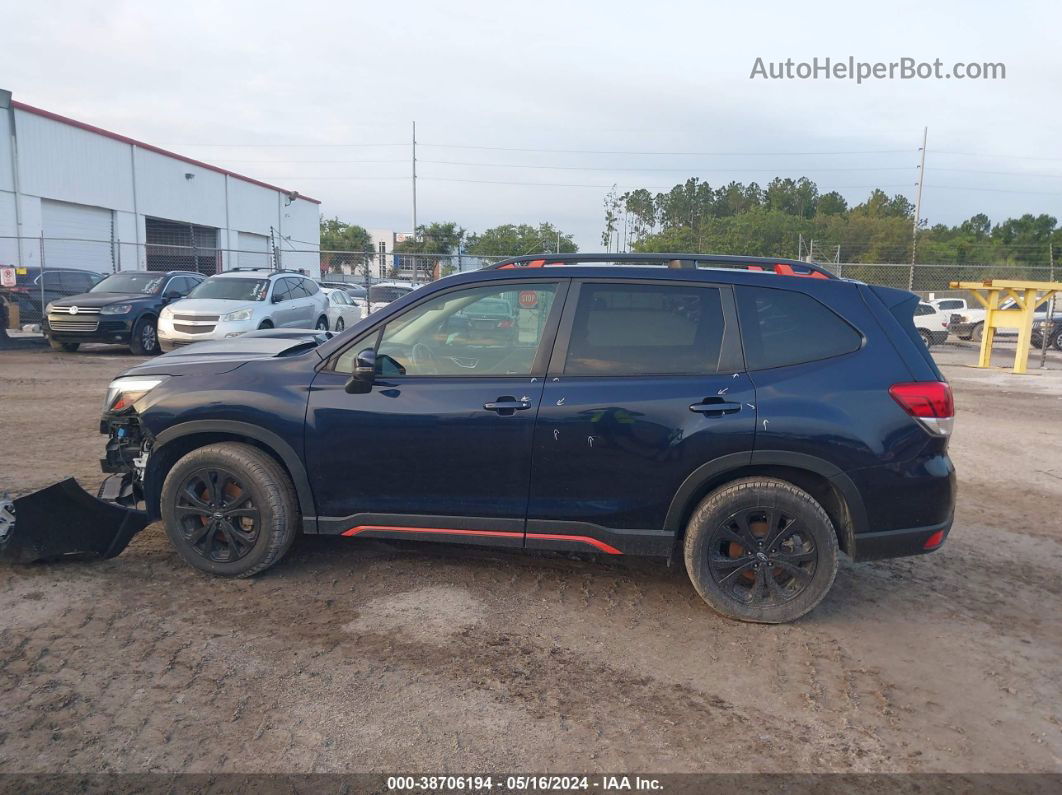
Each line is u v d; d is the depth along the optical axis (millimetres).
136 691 3350
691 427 4066
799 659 3869
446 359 4355
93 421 8883
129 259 30531
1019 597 4754
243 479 4375
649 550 4230
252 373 4473
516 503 4254
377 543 5203
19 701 3236
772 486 4086
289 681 3480
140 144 30859
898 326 4203
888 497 4055
